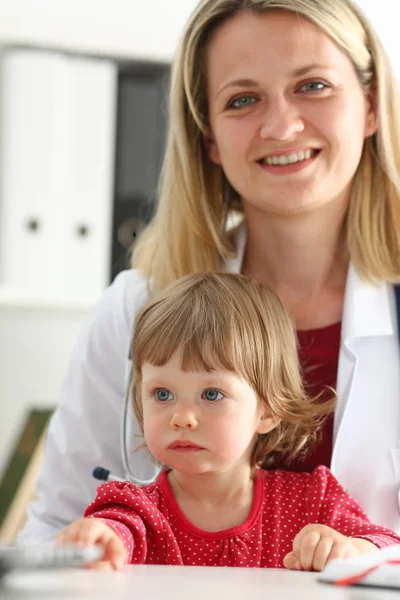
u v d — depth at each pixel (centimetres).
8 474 222
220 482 118
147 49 249
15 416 254
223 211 156
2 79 237
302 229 140
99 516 105
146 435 116
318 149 134
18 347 255
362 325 138
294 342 130
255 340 121
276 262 146
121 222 246
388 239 146
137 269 159
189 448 113
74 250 239
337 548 96
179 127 151
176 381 115
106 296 155
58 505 146
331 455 135
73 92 240
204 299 122
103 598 66
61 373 257
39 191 236
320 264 144
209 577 83
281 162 134
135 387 126
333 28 133
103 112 242
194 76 146
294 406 126
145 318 124
